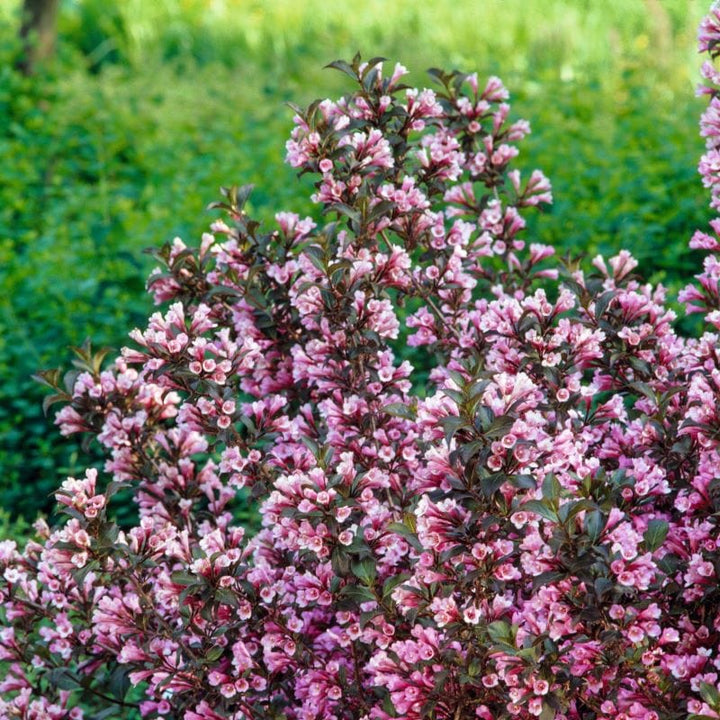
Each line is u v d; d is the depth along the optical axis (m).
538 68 11.71
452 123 4.45
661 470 3.08
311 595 3.20
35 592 3.59
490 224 4.45
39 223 8.67
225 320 4.07
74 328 6.53
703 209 7.02
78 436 6.05
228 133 9.96
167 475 3.96
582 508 2.69
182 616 3.27
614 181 7.38
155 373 3.49
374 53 12.54
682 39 11.09
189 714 3.27
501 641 2.79
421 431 3.47
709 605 3.15
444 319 4.07
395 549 3.26
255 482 3.63
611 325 3.60
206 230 7.49
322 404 3.69
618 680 2.90
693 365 3.37
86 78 11.48
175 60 13.09
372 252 3.79
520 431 2.83
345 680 3.30
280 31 14.61
